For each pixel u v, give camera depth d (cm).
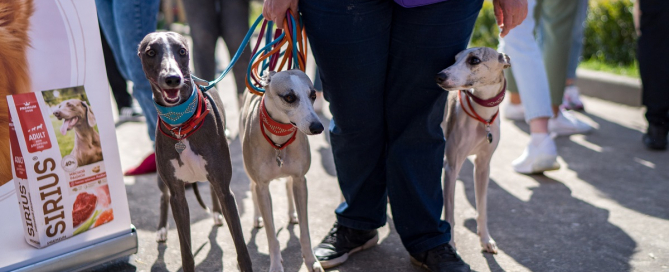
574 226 309
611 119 532
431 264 253
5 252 220
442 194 266
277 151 241
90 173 238
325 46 228
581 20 526
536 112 378
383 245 287
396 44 232
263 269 261
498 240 294
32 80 216
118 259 268
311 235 296
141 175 383
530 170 387
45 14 216
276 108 231
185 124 218
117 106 537
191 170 227
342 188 265
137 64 336
